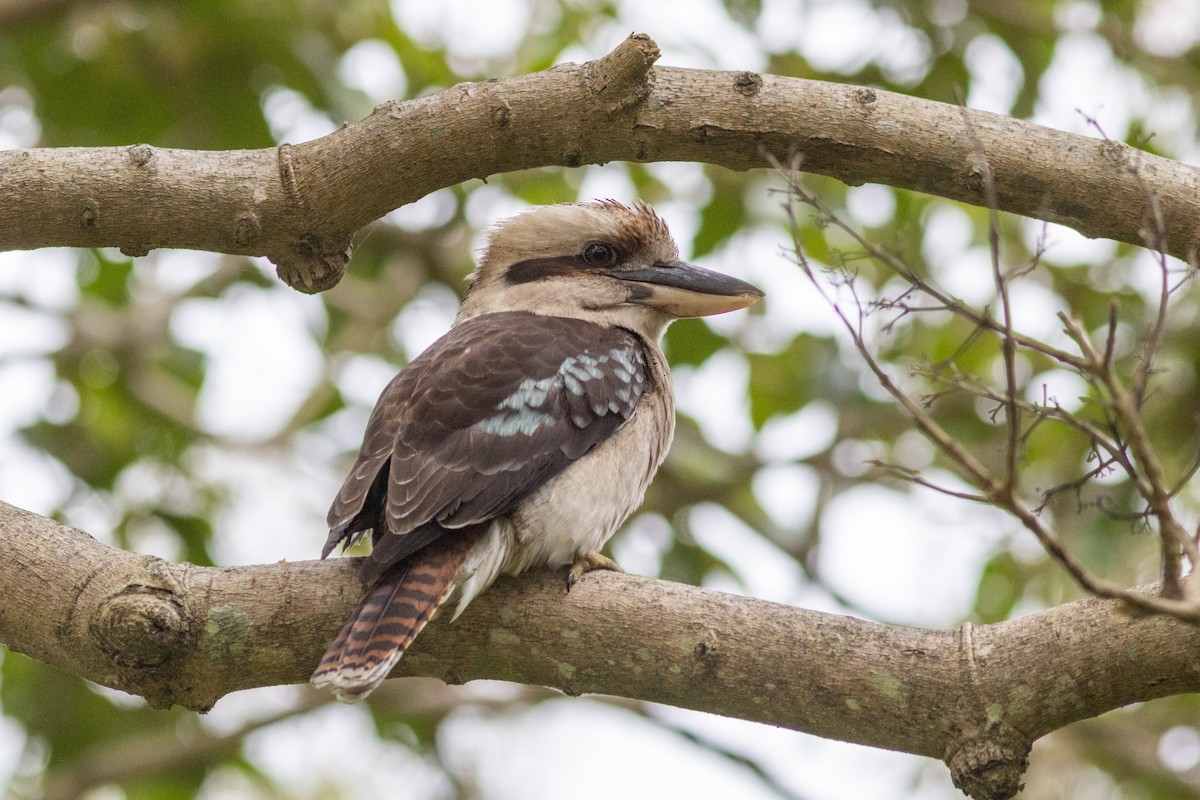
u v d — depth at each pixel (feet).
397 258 51.24
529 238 33.24
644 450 28.45
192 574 23.18
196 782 48.32
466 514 24.62
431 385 26.68
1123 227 24.21
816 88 24.54
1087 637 21.53
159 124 49.42
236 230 25.12
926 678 22.08
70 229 24.95
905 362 43.39
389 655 22.35
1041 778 48.06
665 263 33.09
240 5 47.78
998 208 24.63
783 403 47.62
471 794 49.60
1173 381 41.70
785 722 22.89
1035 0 47.26
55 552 23.40
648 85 24.48
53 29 48.91
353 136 24.94
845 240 45.32
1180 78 46.44
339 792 50.67
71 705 48.37
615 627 23.17
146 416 49.26
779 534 45.96
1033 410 19.60
